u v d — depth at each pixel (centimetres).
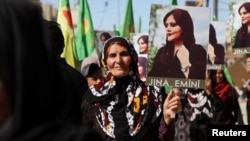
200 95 718
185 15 501
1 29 137
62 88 150
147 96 417
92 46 1048
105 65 432
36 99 141
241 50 796
